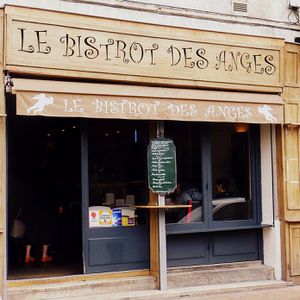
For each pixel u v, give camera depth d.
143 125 9.09
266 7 9.73
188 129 9.36
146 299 8.36
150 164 8.66
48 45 7.84
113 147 8.94
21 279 8.23
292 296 8.73
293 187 9.52
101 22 8.20
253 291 9.07
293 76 9.57
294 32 9.90
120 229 8.80
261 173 9.78
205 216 9.34
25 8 7.75
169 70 8.59
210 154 9.45
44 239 9.86
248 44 9.16
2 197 7.66
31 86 7.59
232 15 9.43
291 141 9.54
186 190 9.30
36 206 9.91
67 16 7.98
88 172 8.73
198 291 8.73
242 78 9.13
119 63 8.27
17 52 7.67
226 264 9.45
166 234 8.92
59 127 10.23
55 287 8.12
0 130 7.67
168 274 8.93
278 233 9.53
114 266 8.73
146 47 8.45
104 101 7.93
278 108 9.15
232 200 9.62
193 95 8.55
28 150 10.49
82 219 8.59
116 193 8.92
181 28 8.72
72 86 7.88
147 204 9.01
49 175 10.35
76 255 9.73
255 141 9.80
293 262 9.47
